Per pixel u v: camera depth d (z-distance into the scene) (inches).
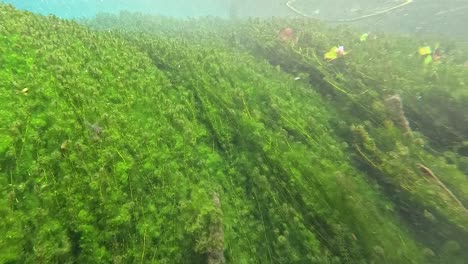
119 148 31.0
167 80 44.7
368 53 58.9
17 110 30.5
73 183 26.5
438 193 32.4
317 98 49.2
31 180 26.2
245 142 38.6
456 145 40.2
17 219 23.2
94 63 41.9
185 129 36.2
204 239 26.1
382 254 28.4
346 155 40.0
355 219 30.6
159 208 29.0
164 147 34.0
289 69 61.2
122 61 44.1
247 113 39.8
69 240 24.3
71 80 34.6
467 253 30.6
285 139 38.0
